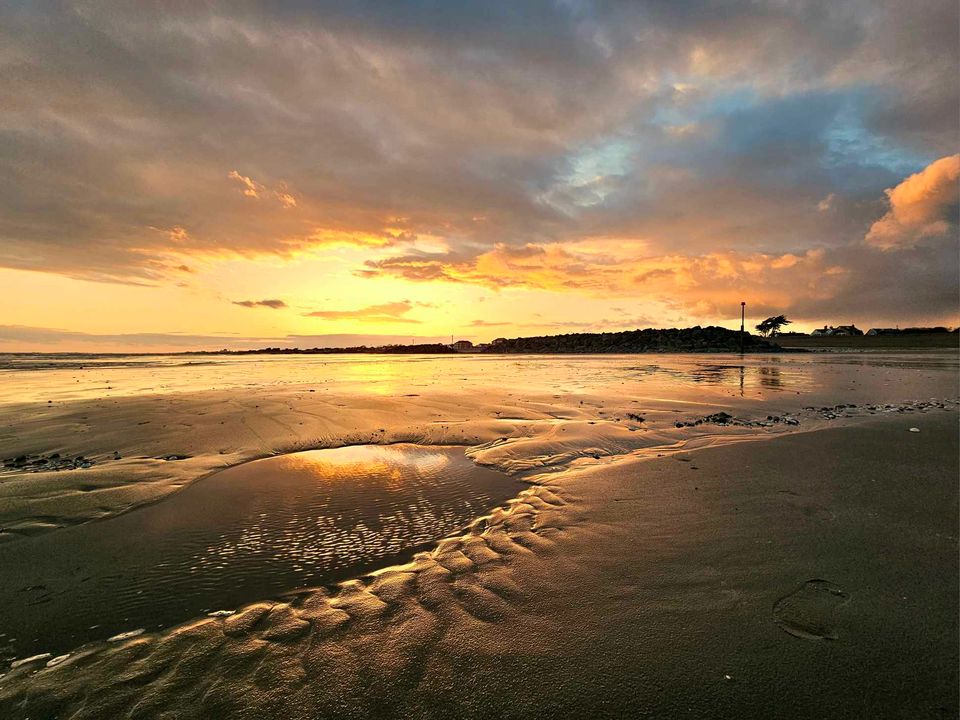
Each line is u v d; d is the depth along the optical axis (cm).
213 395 1395
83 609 313
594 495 526
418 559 378
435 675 246
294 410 1105
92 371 2678
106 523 457
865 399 1297
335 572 359
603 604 308
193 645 273
